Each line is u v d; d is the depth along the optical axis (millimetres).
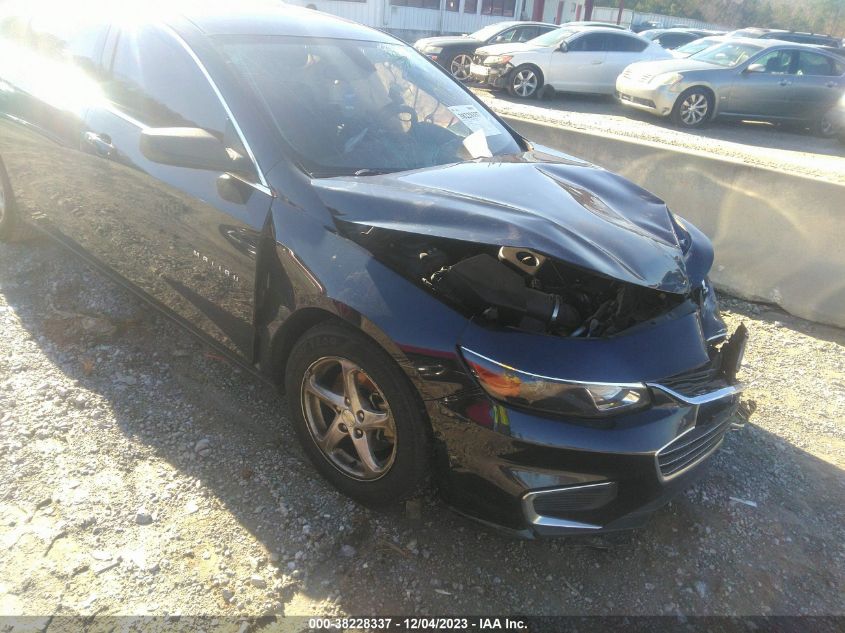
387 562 2320
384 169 2723
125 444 2715
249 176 2545
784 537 2639
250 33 2982
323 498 2562
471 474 2141
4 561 2152
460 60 14992
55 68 3535
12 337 3305
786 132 12750
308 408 2549
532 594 2268
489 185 2514
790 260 4414
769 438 3248
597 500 2107
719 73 11648
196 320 2949
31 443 2656
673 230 2576
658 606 2277
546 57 13367
